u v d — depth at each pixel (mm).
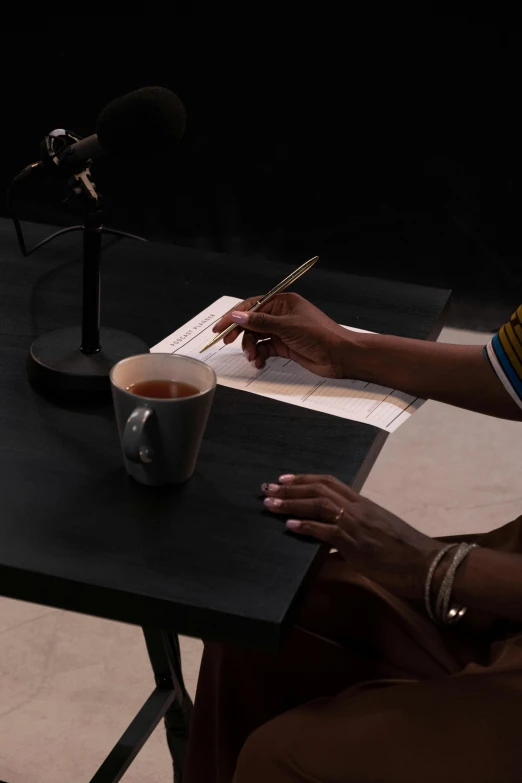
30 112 3314
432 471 2508
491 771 920
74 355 1095
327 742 968
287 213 3285
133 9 3105
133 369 979
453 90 2992
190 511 914
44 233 1471
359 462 1024
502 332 1168
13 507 890
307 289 1396
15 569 822
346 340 1189
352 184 3191
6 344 1163
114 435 1016
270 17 3025
